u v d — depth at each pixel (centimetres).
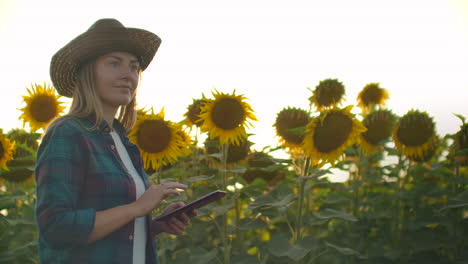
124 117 245
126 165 202
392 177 468
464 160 383
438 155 477
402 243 412
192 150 440
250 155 467
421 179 465
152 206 169
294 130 324
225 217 365
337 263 425
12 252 357
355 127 316
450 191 406
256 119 370
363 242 427
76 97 191
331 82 397
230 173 442
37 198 158
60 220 150
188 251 383
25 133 449
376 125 430
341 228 470
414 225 398
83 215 154
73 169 162
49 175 157
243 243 414
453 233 380
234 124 366
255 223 364
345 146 322
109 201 170
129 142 213
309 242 311
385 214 425
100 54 185
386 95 538
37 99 427
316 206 516
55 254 167
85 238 154
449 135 417
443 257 395
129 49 192
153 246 208
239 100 364
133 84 198
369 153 465
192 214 226
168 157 357
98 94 192
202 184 450
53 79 207
